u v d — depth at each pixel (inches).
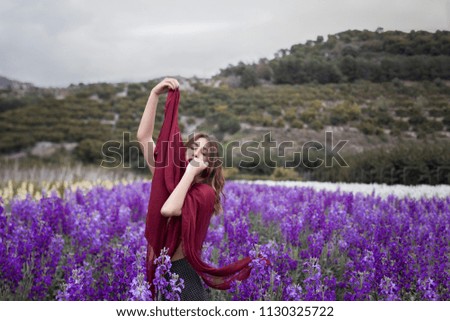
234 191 351.6
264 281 140.3
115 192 328.2
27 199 256.8
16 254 167.6
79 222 205.3
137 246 168.7
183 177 121.6
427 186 507.8
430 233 206.7
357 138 1249.4
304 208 247.0
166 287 123.5
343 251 195.8
